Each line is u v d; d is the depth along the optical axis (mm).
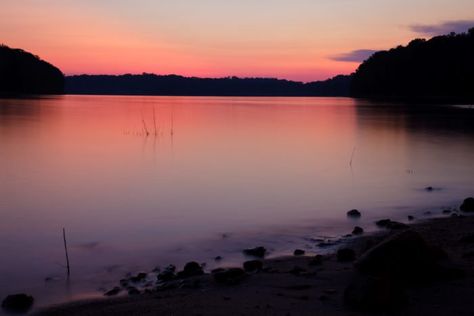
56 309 7734
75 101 131500
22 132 43438
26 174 22453
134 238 12258
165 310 6992
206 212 15039
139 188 19172
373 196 17484
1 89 159375
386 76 173000
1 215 14750
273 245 11477
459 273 7305
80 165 25438
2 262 10414
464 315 6176
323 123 58500
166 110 92250
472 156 28812
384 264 7312
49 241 12039
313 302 6988
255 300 7223
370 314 6402
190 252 11031
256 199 17000
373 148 33375
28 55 178500
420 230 11820
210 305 7078
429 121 60500
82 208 15695
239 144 35969
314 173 22953
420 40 172500
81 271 9820
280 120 64375
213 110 94500
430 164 25781
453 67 149875
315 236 12211
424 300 6652
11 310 7805
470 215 14086
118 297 8102
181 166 25250
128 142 37000
